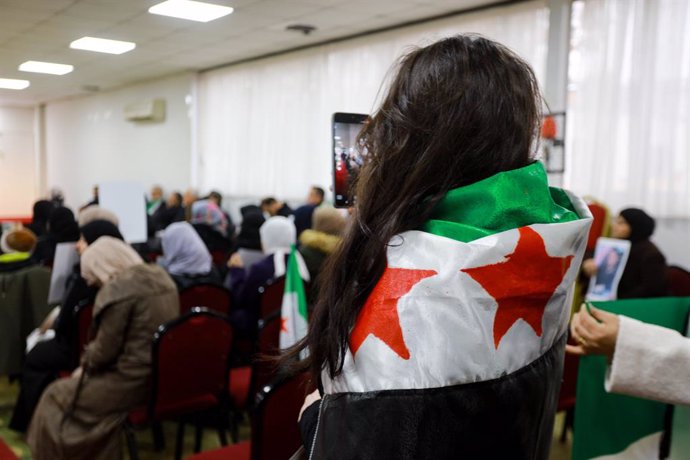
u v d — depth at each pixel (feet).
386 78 2.02
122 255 7.73
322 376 1.80
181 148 30.17
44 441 7.02
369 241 1.74
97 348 7.03
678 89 12.95
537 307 1.73
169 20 19.02
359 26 19.34
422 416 1.57
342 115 2.44
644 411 3.88
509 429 1.69
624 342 2.81
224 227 23.58
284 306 5.53
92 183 38.45
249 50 23.62
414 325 1.61
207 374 7.43
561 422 9.86
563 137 14.73
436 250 1.68
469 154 1.76
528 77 1.90
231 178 27.30
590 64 14.62
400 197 1.76
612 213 14.17
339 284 1.78
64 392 7.20
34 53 24.62
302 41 21.79
